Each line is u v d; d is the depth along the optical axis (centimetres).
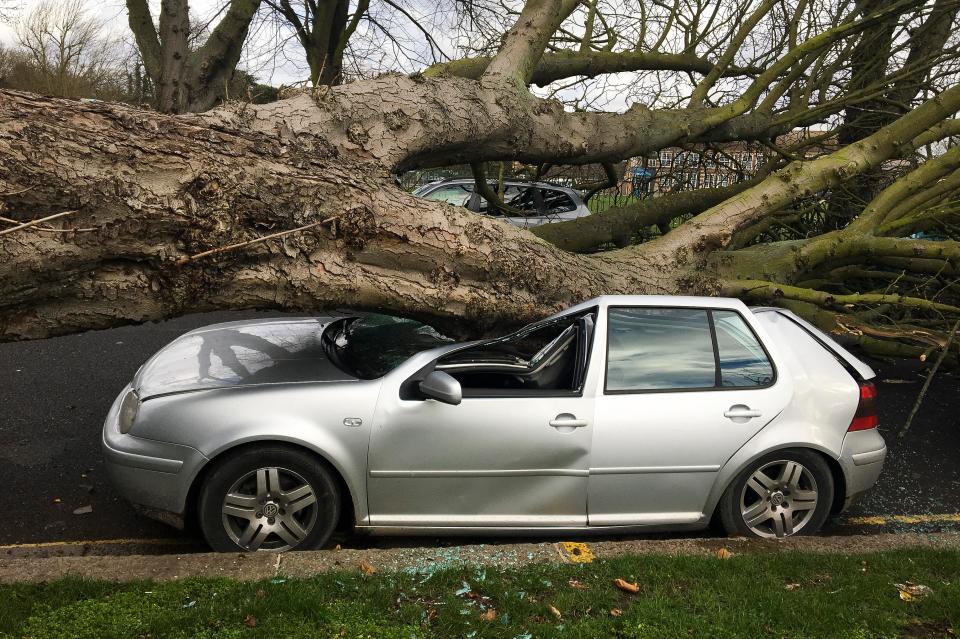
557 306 528
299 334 473
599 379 395
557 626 291
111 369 712
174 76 757
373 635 279
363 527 382
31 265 353
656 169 1000
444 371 391
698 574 339
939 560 362
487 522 388
